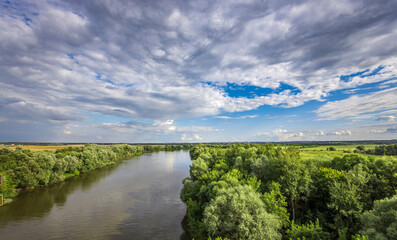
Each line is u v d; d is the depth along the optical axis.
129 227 43.22
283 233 35.38
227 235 32.81
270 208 35.28
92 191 69.06
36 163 70.75
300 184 40.28
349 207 33.56
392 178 37.44
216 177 52.31
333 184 38.34
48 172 74.38
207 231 34.12
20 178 66.25
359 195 35.81
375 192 37.22
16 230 41.47
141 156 190.25
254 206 32.47
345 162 52.91
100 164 115.56
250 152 69.94
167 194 65.75
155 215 49.41
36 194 65.69
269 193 39.34
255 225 30.11
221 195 36.59
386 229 24.17
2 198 55.53
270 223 30.50
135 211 51.81
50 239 38.19
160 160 155.62
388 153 96.75
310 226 29.86
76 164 94.62
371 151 106.81
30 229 42.00
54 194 65.69
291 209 42.88
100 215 49.31
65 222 45.34
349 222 33.56
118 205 55.94
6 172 62.34
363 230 27.14
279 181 43.53
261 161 53.94
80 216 48.72
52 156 83.06
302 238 27.05
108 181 83.25
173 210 52.53
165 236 39.66
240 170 58.69
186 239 38.59
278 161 48.00
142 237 39.22
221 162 69.06
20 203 57.22
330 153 99.56
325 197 40.06
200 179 54.69
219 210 33.75
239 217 32.16
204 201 44.56
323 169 44.97
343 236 28.84
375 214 27.48
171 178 88.69
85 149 122.75
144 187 74.00
